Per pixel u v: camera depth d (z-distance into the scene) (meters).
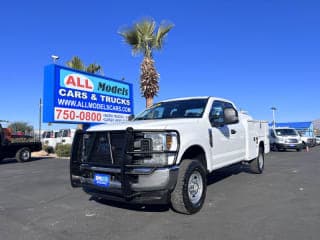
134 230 4.65
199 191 5.57
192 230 4.59
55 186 8.46
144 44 18.83
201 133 5.93
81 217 5.37
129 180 4.88
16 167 13.95
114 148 5.15
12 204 6.45
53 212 5.75
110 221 5.10
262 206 5.84
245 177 9.16
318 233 4.37
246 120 8.55
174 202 5.22
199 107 6.68
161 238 4.30
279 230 4.52
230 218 5.12
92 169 5.31
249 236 4.30
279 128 24.94
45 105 12.38
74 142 5.80
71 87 13.02
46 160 17.73
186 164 5.29
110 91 15.16
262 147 10.07
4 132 16.16
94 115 14.14
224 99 7.69
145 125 5.15
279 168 11.39
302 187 7.61
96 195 5.44
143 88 18.81
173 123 5.39
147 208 5.81
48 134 30.39
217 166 6.56
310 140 32.59
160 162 4.88
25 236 4.51
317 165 12.42
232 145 7.45
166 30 18.80
